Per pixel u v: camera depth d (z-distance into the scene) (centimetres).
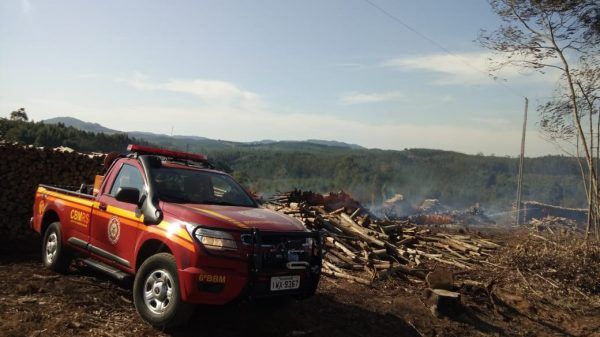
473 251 1198
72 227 661
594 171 1323
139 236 534
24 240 984
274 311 616
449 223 2525
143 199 548
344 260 958
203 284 464
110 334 475
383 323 671
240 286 475
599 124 1316
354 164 13738
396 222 1448
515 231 2005
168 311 479
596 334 798
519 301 883
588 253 1095
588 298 960
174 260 486
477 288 891
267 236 501
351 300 741
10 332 453
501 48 1395
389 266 920
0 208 983
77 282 642
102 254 595
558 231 1463
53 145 6794
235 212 536
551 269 1041
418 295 819
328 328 605
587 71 1314
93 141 7975
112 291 616
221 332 520
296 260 517
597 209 1299
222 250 472
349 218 1169
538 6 1301
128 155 634
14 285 602
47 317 502
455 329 708
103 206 604
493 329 743
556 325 819
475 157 13212
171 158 663
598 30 1273
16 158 1009
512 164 12025
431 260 1102
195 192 588
